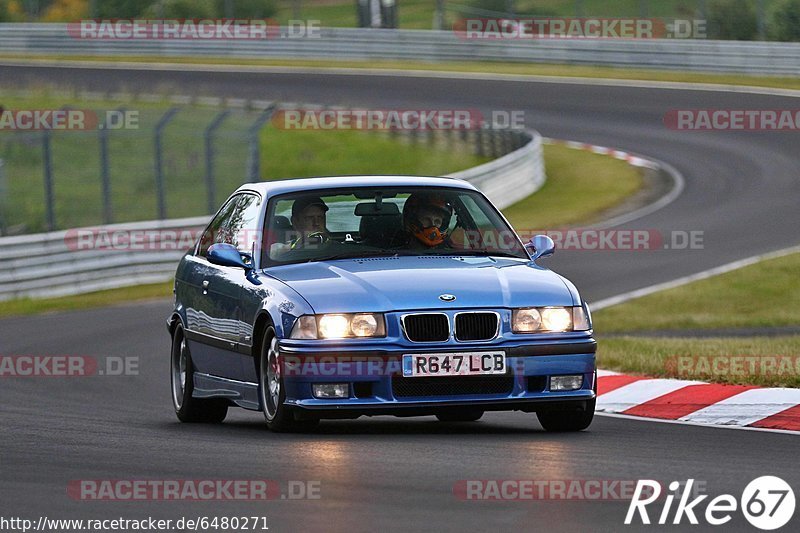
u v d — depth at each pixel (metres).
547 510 16.41
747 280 54.47
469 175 80.81
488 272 24.39
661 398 29.08
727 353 34.25
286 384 23.20
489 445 22.06
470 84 123.88
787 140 99.19
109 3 155.50
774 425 25.34
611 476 18.77
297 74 131.50
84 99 120.12
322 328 23.00
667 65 125.50
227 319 26.08
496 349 23.06
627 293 53.72
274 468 19.69
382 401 22.88
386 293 23.33
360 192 26.58
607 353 35.34
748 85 117.38
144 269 65.81
